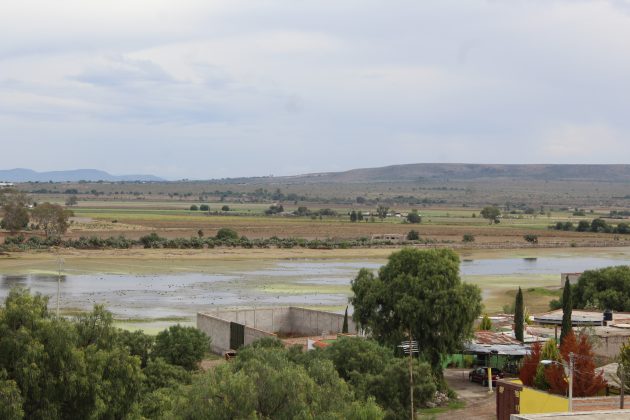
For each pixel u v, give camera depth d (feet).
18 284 415.23
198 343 201.87
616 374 171.42
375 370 164.76
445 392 189.78
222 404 108.06
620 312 288.10
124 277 463.83
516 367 209.46
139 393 135.13
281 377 113.60
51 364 116.88
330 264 577.02
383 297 208.74
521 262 625.41
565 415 101.81
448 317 200.54
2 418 105.40
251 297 382.22
